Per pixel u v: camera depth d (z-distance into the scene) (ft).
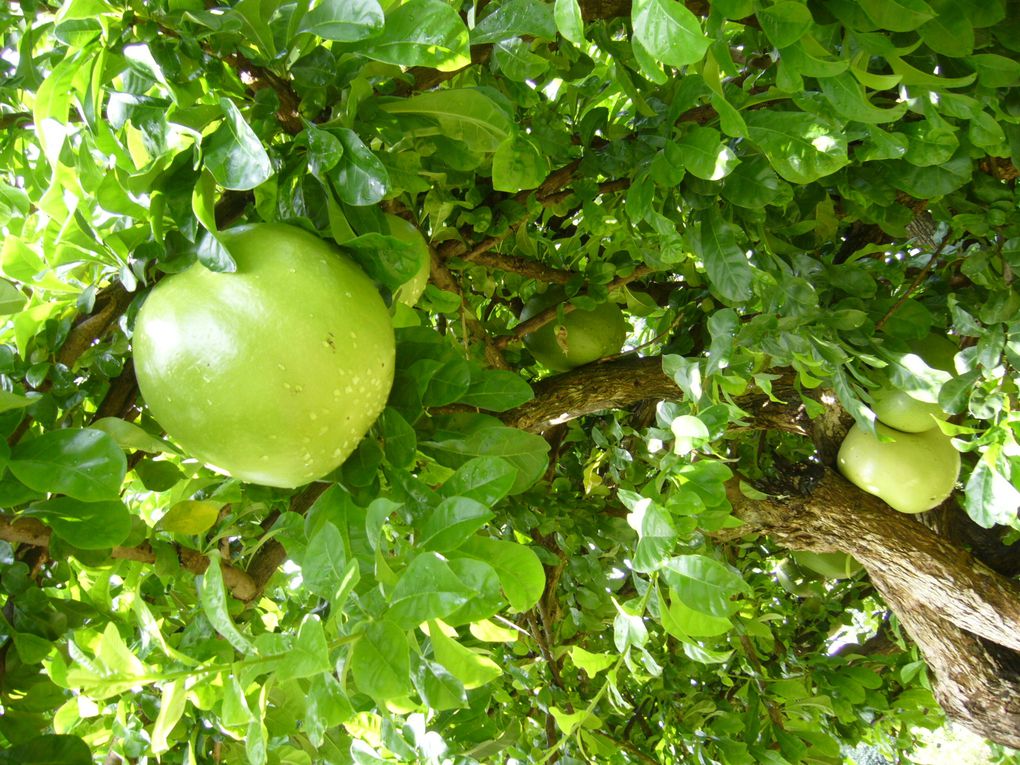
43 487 1.55
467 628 2.80
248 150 1.52
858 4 1.83
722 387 2.56
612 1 2.29
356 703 2.10
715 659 1.94
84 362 2.01
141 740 2.19
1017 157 2.32
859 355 2.51
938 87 2.07
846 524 3.41
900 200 2.97
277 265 1.58
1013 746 3.89
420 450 2.06
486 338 3.51
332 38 1.54
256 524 2.70
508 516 3.74
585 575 4.10
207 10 1.59
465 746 3.16
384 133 1.91
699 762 4.59
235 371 1.52
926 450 3.12
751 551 5.81
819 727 5.41
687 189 2.32
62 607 2.03
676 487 2.42
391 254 1.71
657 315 4.13
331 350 1.56
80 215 1.75
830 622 6.08
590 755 3.30
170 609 3.00
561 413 3.44
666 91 2.35
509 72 1.98
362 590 1.75
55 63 1.88
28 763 1.54
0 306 1.74
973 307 2.83
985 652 3.84
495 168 2.05
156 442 1.89
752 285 2.48
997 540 4.30
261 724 1.41
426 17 1.55
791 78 1.74
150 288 1.79
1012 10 2.10
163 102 1.60
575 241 3.43
